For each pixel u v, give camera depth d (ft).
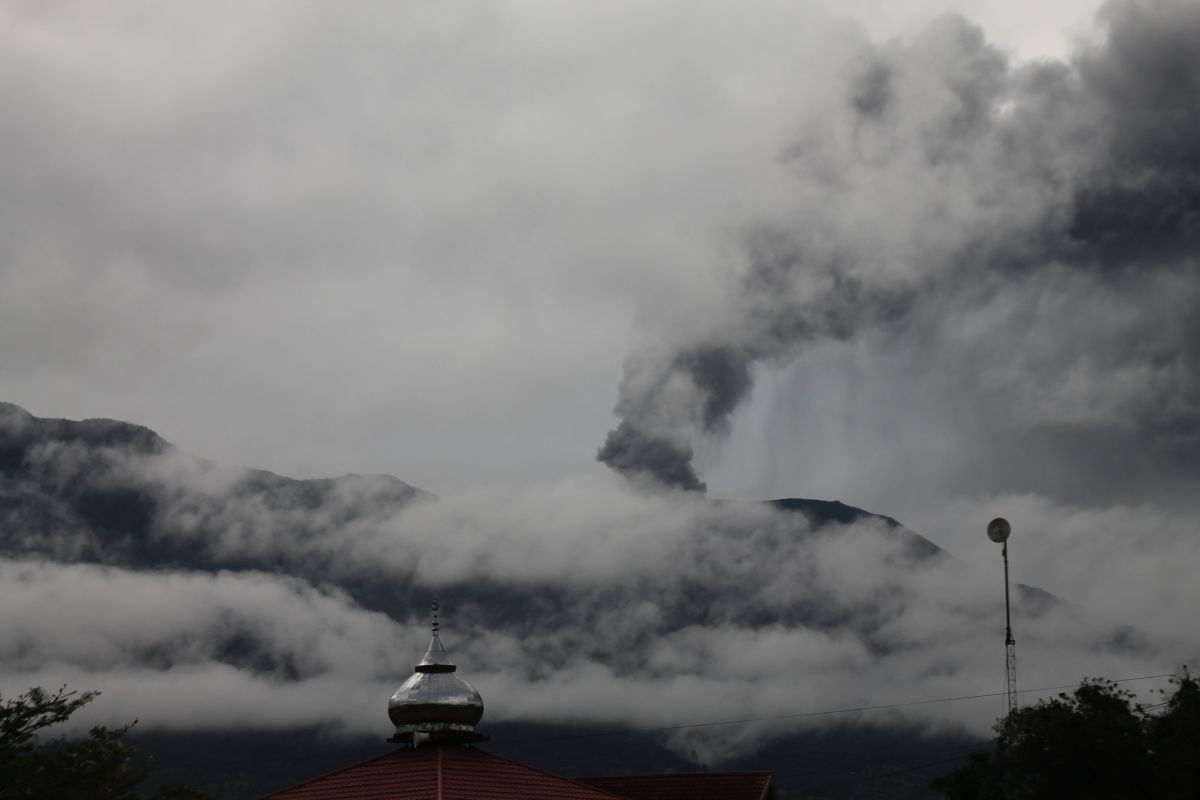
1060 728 283.38
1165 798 276.82
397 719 198.39
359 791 178.91
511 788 181.47
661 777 260.62
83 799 153.58
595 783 260.01
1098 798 279.69
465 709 197.67
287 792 183.11
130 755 170.60
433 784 176.55
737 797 251.60
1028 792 285.43
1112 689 302.45
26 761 154.30
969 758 307.58
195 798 193.77
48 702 153.07
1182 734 282.15
